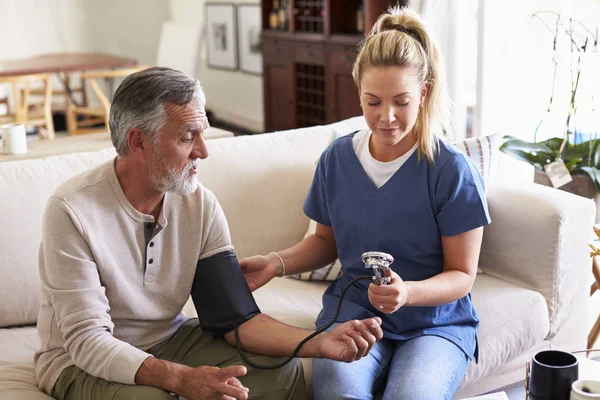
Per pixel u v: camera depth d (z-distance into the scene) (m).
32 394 1.64
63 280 1.57
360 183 1.82
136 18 7.39
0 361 1.81
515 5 3.34
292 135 2.45
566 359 1.42
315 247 1.98
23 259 1.98
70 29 7.09
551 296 2.14
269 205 2.32
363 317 1.82
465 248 1.77
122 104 1.56
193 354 1.76
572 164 2.69
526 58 3.33
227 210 2.27
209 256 1.74
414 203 1.77
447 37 3.63
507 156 3.41
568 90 3.15
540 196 2.15
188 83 1.57
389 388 1.64
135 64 5.54
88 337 1.55
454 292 1.72
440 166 1.76
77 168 2.12
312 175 2.39
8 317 1.99
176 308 1.75
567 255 2.14
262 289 2.20
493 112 3.55
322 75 5.12
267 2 5.47
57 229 1.57
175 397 1.55
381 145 1.79
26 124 5.09
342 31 4.75
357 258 1.86
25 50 6.92
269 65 5.49
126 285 1.65
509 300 2.08
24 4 6.83
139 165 1.59
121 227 1.63
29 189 2.02
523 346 2.07
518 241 2.16
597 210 2.67
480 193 1.77
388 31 1.71
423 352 1.71
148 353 1.65
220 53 6.92
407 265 1.82
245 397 1.48
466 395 2.06
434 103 1.76
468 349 1.80
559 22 2.77
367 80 1.68
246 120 6.71
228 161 2.29
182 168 1.59
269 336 1.70
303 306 2.09
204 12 7.02
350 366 1.70
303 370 1.75
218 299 1.73
